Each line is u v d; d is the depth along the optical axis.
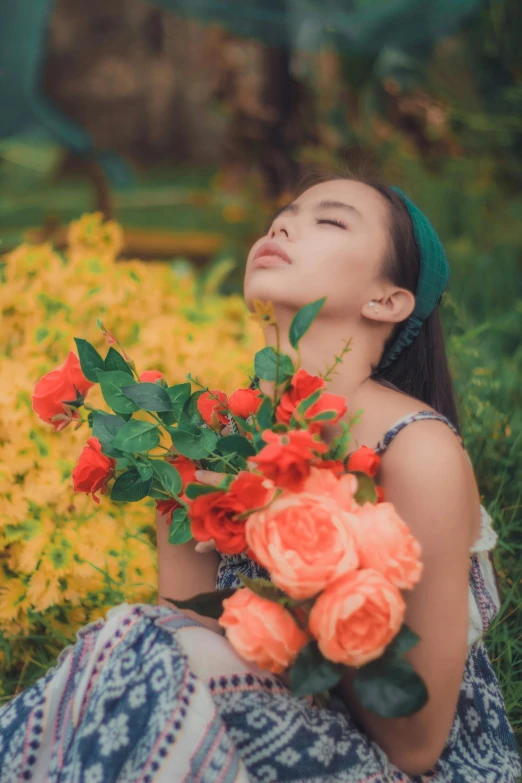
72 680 1.18
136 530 1.87
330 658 1.03
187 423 1.29
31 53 4.59
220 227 6.97
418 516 1.19
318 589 1.01
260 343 2.58
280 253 1.30
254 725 1.14
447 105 4.49
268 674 1.17
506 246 4.06
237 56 4.93
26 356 2.13
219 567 1.44
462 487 1.20
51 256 2.42
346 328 1.31
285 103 4.85
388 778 1.20
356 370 1.31
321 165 4.62
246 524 1.05
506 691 1.68
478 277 3.85
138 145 11.45
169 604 1.42
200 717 1.10
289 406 1.15
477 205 4.21
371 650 1.01
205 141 11.46
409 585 1.03
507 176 4.43
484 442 2.05
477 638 1.31
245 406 1.27
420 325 1.42
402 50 4.42
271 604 1.09
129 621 1.17
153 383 1.28
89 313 2.30
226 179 5.26
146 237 6.52
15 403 1.87
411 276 1.36
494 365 2.55
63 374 1.30
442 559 1.19
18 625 1.75
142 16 11.13
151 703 1.10
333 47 4.38
